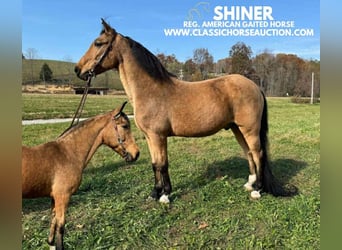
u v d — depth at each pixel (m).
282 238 3.37
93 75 4.13
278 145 7.65
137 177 5.30
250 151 4.50
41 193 2.80
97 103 18.09
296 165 5.94
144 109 4.00
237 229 3.57
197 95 4.09
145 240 3.36
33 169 2.67
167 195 4.25
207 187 4.75
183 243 3.30
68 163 2.89
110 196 4.46
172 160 6.38
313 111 14.96
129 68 4.03
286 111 15.13
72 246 3.20
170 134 4.21
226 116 4.19
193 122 4.07
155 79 4.04
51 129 9.78
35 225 3.62
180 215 3.90
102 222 3.71
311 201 4.09
